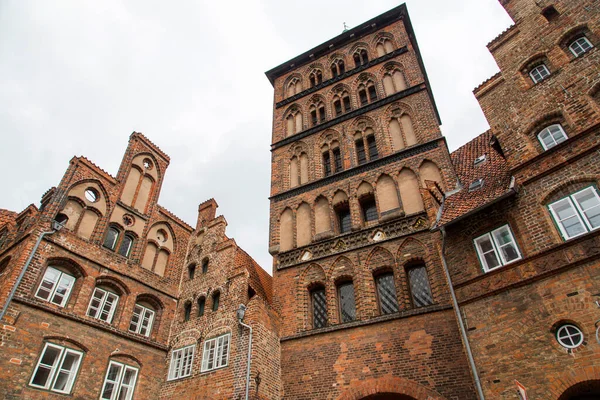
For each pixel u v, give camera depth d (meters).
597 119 14.16
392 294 19.12
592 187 13.22
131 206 25.12
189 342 22.12
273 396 18.00
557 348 11.71
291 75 35.03
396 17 32.12
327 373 17.94
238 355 18.91
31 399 16.48
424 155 22.59
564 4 17.78
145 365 21.47
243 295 21.39
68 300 19.69
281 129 30.94
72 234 21.00
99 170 23.86
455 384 15.03
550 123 15.80
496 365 12.66
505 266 13.97
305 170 27.22
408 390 15.71
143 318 23.02
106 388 19.39
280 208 25.59
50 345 17.97
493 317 13.50
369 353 17.50
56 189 21.28
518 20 19.22
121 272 22.56
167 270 25.62
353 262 20.62
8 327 16.73
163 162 28.91
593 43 15.95
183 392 19.97
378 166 23.70
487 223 15.55
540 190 14.48
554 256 12.94
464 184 20.20
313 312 20.88
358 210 22.56
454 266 15.70
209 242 26.56
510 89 17.83
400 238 20.02
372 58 30.77
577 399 11.66
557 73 16.42
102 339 20.16
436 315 17.00
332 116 29.20
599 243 12.16
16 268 18.03
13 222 23.06
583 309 11.66
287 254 23.16
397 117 25.72
